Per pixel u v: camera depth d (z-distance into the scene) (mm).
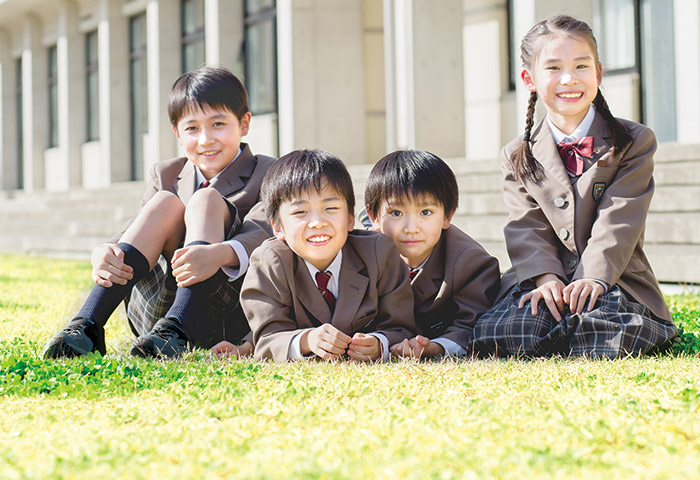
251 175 3223
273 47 11969
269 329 2691
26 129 19297
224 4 12320
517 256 2938
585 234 2904
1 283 6121
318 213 2635
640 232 2838
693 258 5164
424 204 2846
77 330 2609
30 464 1525
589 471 1442
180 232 2900
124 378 2266
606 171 2889
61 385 2176
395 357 2633
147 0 14570
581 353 2666
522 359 2674
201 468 1481
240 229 2963
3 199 17891
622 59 8117
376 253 2750
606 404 1905
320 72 10531
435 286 2938
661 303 2896
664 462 1479
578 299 2684
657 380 2170
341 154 10617
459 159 8188
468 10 10180
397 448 1574
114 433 1738
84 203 13438
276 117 11836
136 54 15875
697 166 5516
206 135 3123
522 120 7086
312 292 2715
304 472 1429
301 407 1929
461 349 2760
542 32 2945
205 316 2805
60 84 17594
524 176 3002
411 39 8766
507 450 1559
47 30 18797
